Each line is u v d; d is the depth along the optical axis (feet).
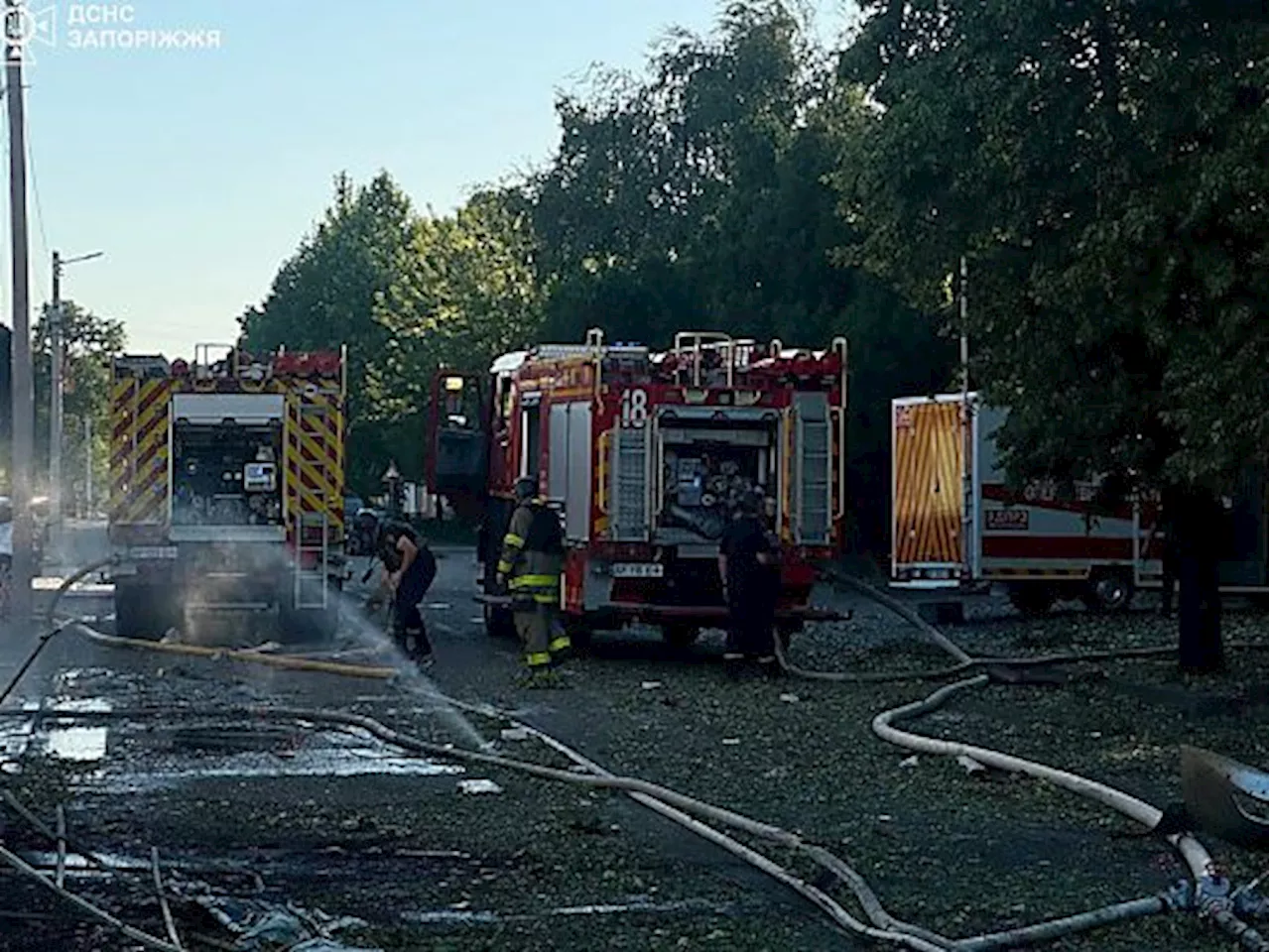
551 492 69.31
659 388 65.57
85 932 26.91
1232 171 46.62
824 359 67.21
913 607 87.30
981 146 52.85
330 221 302.66
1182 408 50.31
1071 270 51.65
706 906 29.43
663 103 177.68
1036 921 28.68
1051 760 45.34
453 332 201.16
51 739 47.57
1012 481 60.13
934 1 54.60
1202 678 60.18
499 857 33.19
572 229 180.34
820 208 138.82
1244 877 31.63
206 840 34.37
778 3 174.60
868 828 36.17
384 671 61.87
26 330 82.94
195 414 73.87
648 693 58.08
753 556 61.62
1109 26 51.70
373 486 232.32
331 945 26.08
